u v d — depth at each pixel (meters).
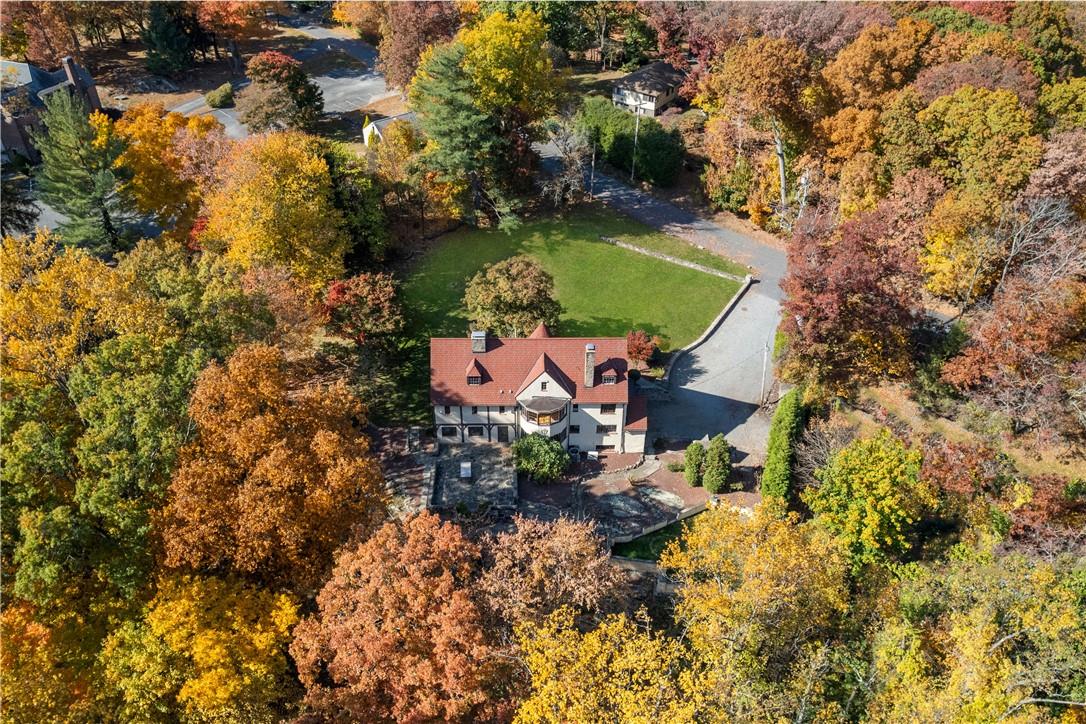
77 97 76.69
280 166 68.88
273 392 48.72
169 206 79.44
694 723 35.00
